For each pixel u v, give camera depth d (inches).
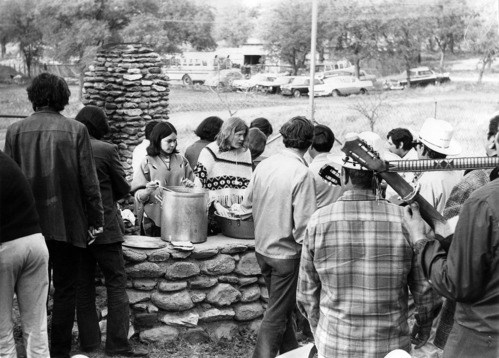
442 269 113.1
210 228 220.2
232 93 1078.4
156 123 237.0
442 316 142.7
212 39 1279.5
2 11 1119.0
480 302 111.3
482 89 1214.9
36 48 1153.4
